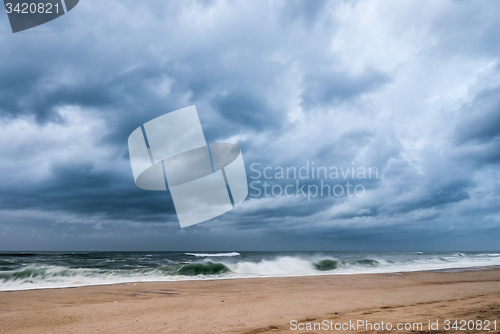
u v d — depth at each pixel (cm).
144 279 1208
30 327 469
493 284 966
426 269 1717
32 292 859
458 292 773
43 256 3478
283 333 394
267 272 1555
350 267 1867
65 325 479
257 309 573
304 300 677
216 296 773
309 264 1848
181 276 1324
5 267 1866
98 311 582
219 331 418
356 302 639
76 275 1273
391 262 2159
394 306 581
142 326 458
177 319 500
